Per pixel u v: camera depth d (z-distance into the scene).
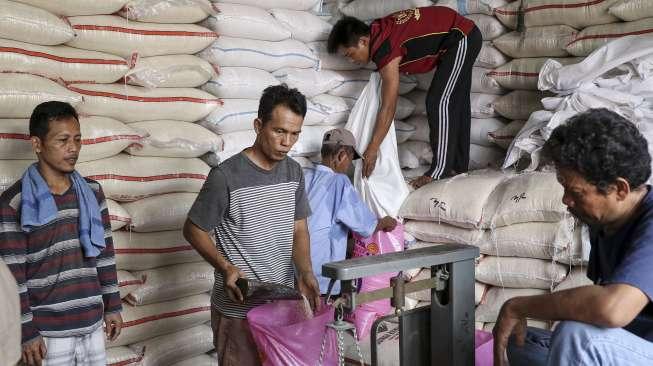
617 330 1.45
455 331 1.75
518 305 1.57
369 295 1.64
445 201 2.92
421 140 3.70
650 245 1.42
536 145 2.88
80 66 2.50
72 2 2.48
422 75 3.63
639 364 1.43
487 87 3.44
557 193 2.59
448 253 1.70
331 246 2.72
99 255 2.22
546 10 3.20
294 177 2.16
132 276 2.69
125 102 2.62
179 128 2.77
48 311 2.05
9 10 2.29
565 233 2.56
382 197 3.09
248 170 2.06
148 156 2.73
